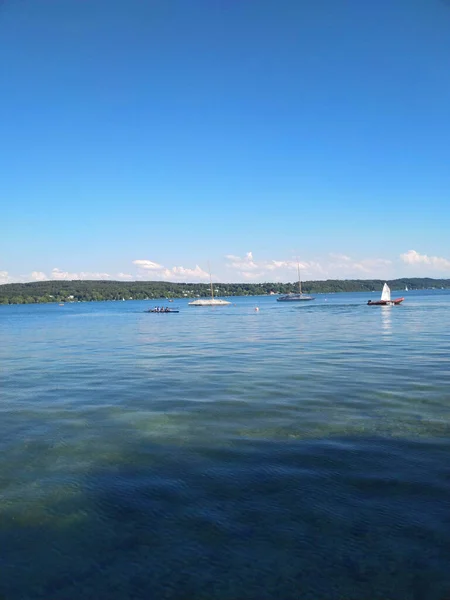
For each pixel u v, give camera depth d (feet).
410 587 20.06
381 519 25.12
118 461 34.83
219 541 23.62
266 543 23.34
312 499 27.58
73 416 48.39
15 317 360.69
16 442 39.93
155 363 86.63
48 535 24.66
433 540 23.12
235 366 79.71
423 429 40.40
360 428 41.14
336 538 23.54
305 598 19.61
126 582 20.88
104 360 93.09
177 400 54.60
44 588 20.63
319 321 206.80
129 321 263.08
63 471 33.12
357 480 29.96
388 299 380.17
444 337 120.98
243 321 229.25
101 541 23.99
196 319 265.95
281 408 49.11
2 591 20.47
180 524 25.31
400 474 30.71
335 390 57.11
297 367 76.13
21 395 59.77
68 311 484.74
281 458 34.30
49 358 98.68
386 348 99.14
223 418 45.91
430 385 58.65
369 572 21.02
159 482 30.71
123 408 51.44
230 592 20.07
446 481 29.45
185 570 21.53
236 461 34.01
